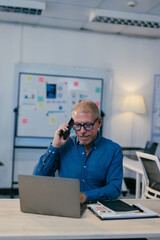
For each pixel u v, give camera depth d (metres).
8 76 4.80
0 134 4.79
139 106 5.02
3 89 4.78
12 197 4.65
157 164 2.87
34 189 1.48
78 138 1.80
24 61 4.86
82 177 1.86
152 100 5.36
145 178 3.20
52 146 1.82
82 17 4.44
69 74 5.02
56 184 1.44
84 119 1.73
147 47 5.34
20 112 4.82
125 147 5.24
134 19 4.16
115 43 5.22
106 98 5.19
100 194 1.70
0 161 4.79
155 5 3.90
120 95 5.26
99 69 5.15
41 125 4.90
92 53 5.13
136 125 5.31
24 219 1.41
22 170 4.89
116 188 1.77
